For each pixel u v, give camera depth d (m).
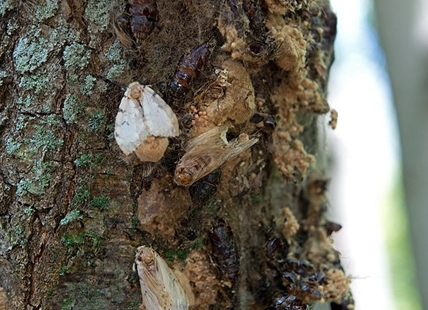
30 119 0.48
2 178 0.48
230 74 0.49
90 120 0.48
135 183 0.48
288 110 0.53
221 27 0.49
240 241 0.51
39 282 0.47
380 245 2.07
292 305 0.51
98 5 0.48
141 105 0.47
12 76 0.48
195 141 0.48
